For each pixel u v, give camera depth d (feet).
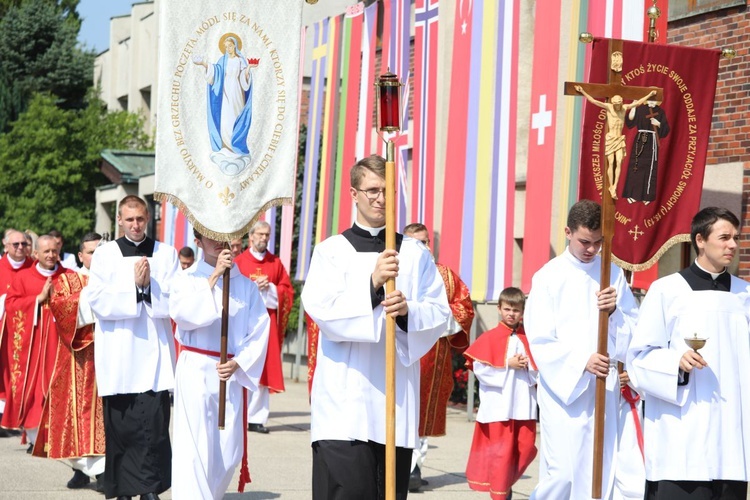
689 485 20.38
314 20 73.61
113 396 27.25
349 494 19.19
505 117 38.11
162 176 25.27
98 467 30.58
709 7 37.78
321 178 52.70
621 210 28.19
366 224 20.08
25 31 135.44
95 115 111.04
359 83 48.88
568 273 22.08
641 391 20.98
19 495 29.68
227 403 25.58
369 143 47.26
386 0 46.11
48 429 30.71
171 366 28.02
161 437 27.35
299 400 55.52
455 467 35.35
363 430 19.26
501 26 38.45
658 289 20.83
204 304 24.89
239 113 25.84
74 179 107.14
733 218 20.53
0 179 108.06
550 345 21.57
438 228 53.11
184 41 25.49
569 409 21.63
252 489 30.83
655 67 28.27
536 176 36.40
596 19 33.76
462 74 40.55
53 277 39.81
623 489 24.12
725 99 37.24
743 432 20.43
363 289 19.04
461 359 52.39
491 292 38.45
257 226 45.42
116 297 27.17
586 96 21.34
